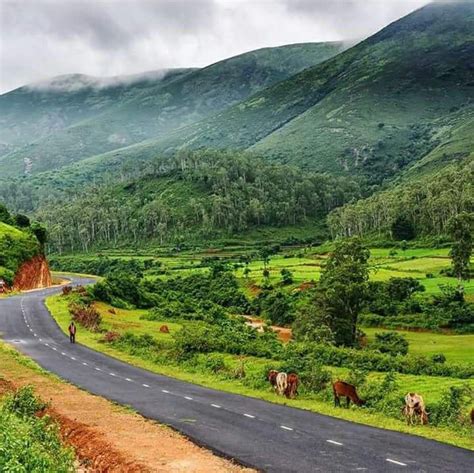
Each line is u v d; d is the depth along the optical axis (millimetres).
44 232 139875
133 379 37906
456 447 21750
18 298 90188
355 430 24484
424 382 40188
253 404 30234
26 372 37719
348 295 74312
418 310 93625
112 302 91375
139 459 20094
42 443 21156
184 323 76688
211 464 19531
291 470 18875
